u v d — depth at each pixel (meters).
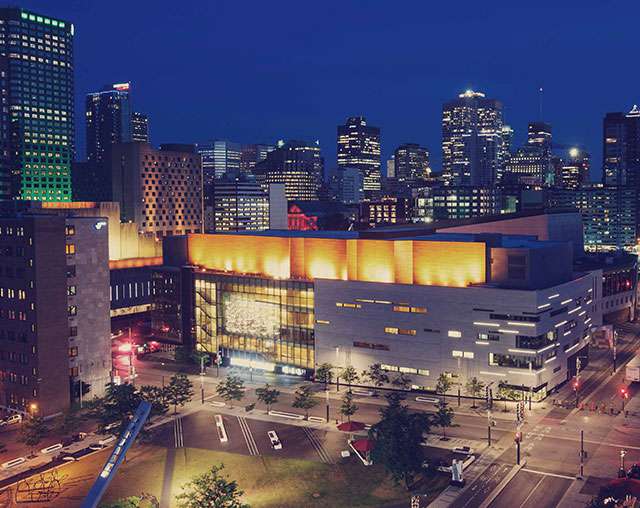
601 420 152.12
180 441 144.50
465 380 173.50
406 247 186.50
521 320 166.50
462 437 143.00
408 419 127.69
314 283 194.75
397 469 116.06
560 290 176.88
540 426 149.00
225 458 134.50
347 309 189.38
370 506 112.25
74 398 170.50
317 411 163.88
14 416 163.25
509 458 131.00
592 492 115.38
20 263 165.75
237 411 164.62
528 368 166.25
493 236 183.00
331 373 184.38
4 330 170.50
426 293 177.62
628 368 177.50
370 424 153.25
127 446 101.00
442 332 176.00
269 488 120.00
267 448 139.50
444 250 182.62
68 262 169.75
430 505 112.19
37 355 163.88
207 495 102.88
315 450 137.88
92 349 174.88
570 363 185.00
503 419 154.00
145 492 119.50
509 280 175.75
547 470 125.06
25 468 133.50
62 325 168.12
